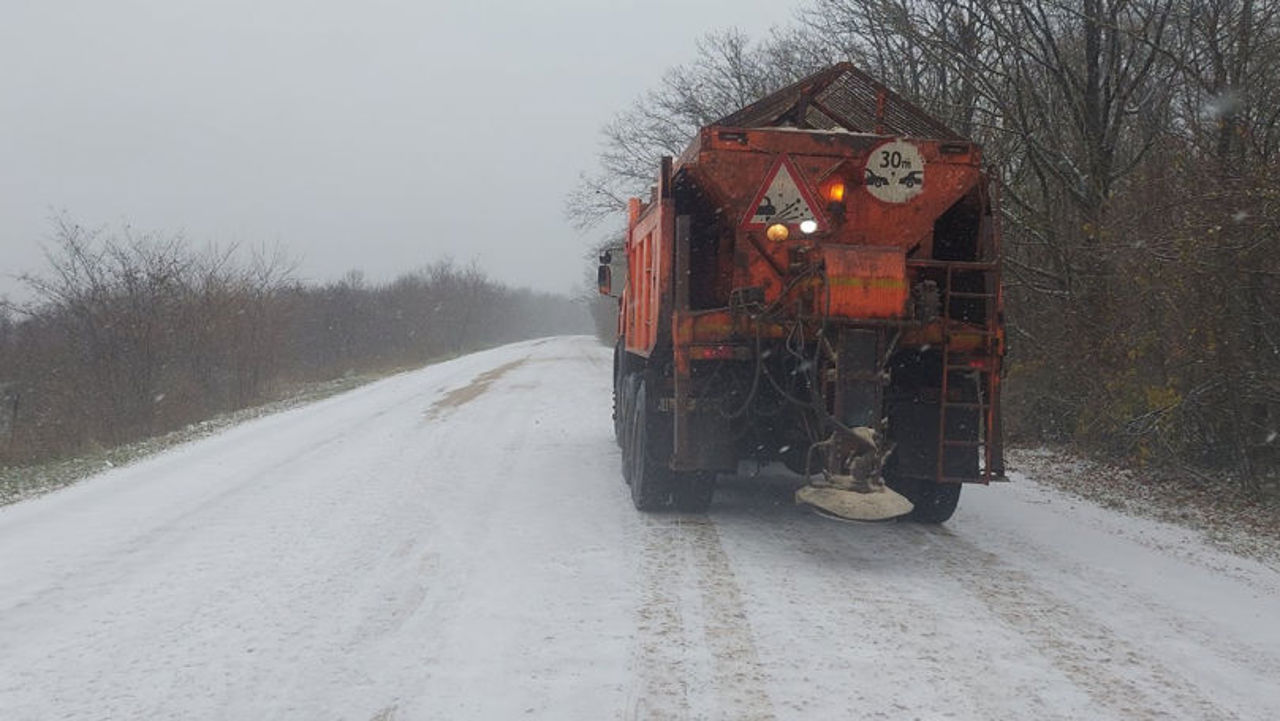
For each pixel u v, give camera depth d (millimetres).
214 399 24578
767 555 7383
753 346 8047
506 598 6199
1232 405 9359
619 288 13172
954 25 14828
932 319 7570
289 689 4730
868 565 7090
